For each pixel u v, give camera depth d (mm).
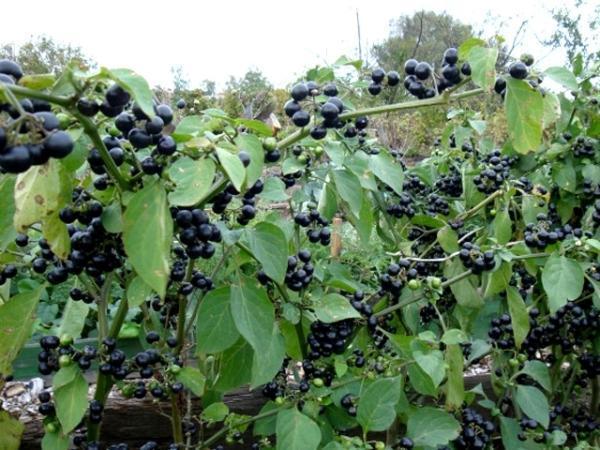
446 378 735
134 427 982
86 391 497
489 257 675
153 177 432
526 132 530
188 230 458
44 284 504
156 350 574
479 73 515
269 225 534
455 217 973
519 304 731
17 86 332
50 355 524
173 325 743
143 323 758
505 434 780
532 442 781
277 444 568
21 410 901
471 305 781
